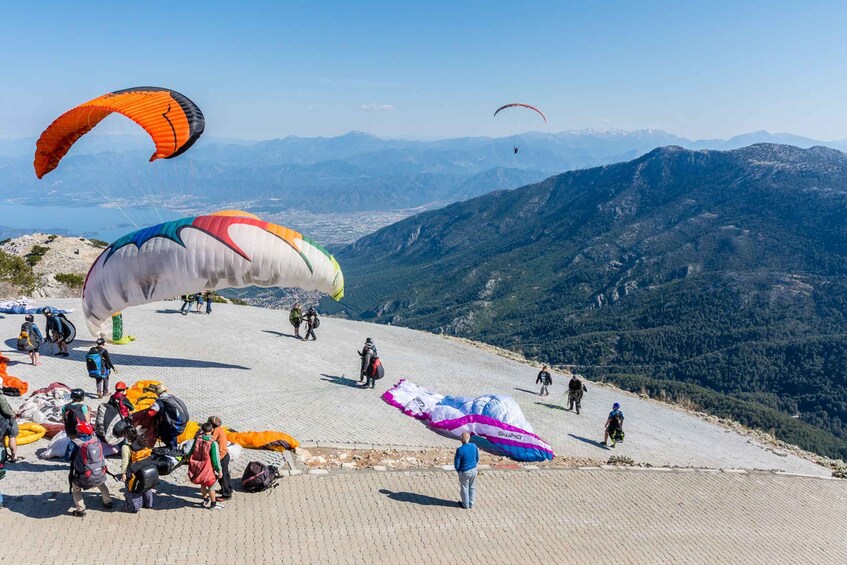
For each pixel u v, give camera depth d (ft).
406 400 68.95
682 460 69.15
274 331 98.32
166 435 37.35
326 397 67.05
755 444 87.71
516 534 40.57
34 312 91.04
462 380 87.81
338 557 33.78
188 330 90.58
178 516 35.45
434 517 40.78
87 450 32.71
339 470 45.98
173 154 56.80
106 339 76.84
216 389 63.93
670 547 43.65
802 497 61.21
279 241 67.62
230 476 40.29
